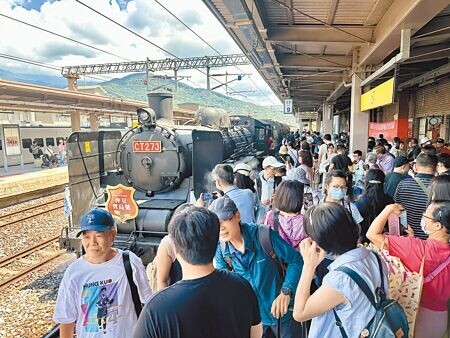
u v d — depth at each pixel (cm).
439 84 1023
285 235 239
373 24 634
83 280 188
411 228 294
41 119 3544
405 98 1293
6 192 1076
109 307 188
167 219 486
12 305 443
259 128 1288
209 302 126
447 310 193
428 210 190
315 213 159
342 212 155
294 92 1745
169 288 127
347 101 1988
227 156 798
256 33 520
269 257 203
